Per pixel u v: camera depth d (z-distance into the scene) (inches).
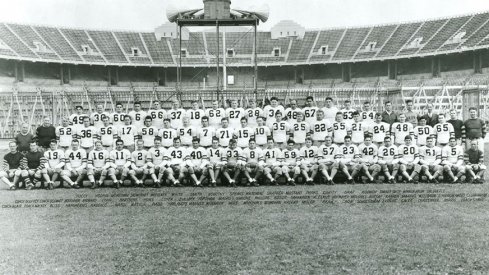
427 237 282.5
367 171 501.0
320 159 498.0
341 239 280.2
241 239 283.0
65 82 1873.8
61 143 524.4
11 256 255.1
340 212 353.7
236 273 226.7
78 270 233.3
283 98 1073.5
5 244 277.0
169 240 282.7
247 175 494.9
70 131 526.6
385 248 262.5
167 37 2095.2
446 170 495.5
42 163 481.4
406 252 255.4
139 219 337.4
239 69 2039.9
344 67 2003.0
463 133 526.6
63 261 246.7
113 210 369.1
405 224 313.7
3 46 1718.8
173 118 559.2
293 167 500.4
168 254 256.2
